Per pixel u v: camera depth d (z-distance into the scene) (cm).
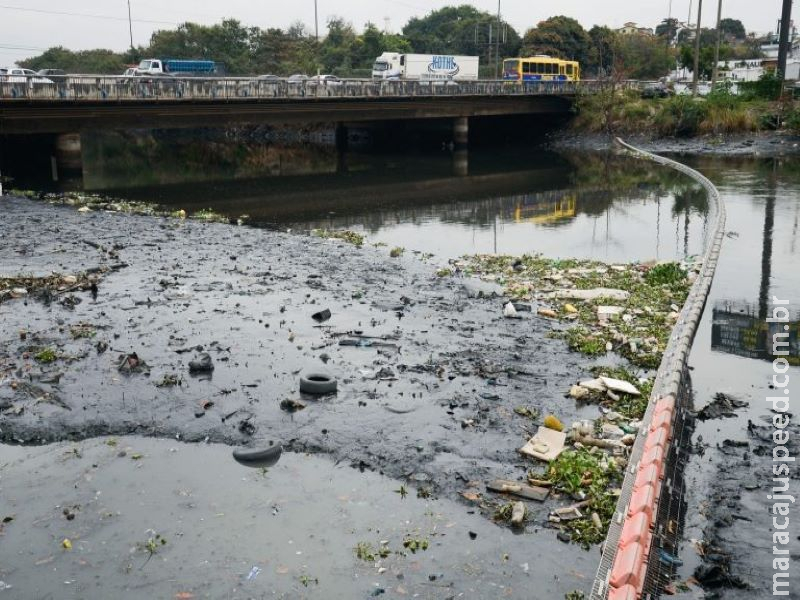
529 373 959
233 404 864
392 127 5853
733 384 926
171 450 770
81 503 673
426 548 609
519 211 2488
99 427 816
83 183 3241
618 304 1253
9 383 909
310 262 1598
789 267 1522
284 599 551
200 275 1457
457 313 1218
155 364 977
